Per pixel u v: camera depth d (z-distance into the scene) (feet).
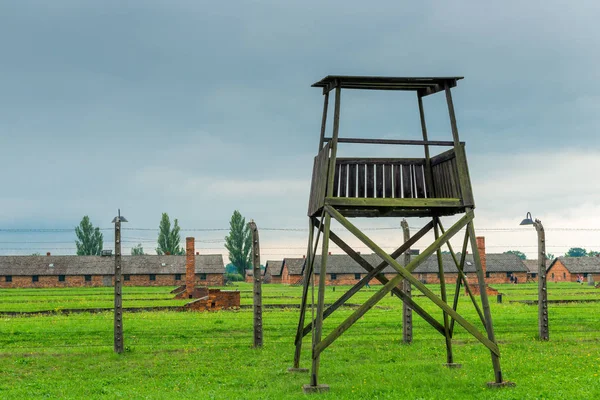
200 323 106.93
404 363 65.92
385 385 53.98
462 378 56.08
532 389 50.70
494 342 53.26
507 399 47.32
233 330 98.37
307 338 88.84
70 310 141.18
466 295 207.41
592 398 46.73
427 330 95.76
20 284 367.25
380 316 117.91
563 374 57.82
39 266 374.43
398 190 60.80
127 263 384.88
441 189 60.23
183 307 139.74
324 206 54.13
